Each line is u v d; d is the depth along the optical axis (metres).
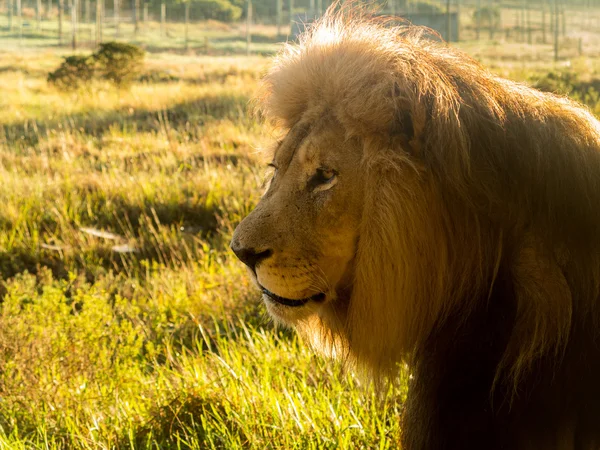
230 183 9.08
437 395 2.52
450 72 2.44
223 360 4.48
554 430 2.37
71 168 10.41
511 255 2.33
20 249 7.46
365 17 2.70
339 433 3.47
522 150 2.29
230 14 105.19
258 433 3.65
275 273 2.41
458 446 2.47
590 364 2.33
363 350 2.49
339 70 2.42
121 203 8.80
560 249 2.28
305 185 2.42
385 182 2.30
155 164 10.60
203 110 17.08
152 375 4.79
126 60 23.84
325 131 2.40
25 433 4.00
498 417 2.40
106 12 106.31
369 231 2.35
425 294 2.37
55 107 19.56
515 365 2.29
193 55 55.75
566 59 43.53
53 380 4.48
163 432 3.89
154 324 5.68
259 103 2.92
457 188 2.24
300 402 3.77
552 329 2.27
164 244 7.53
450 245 2.34
